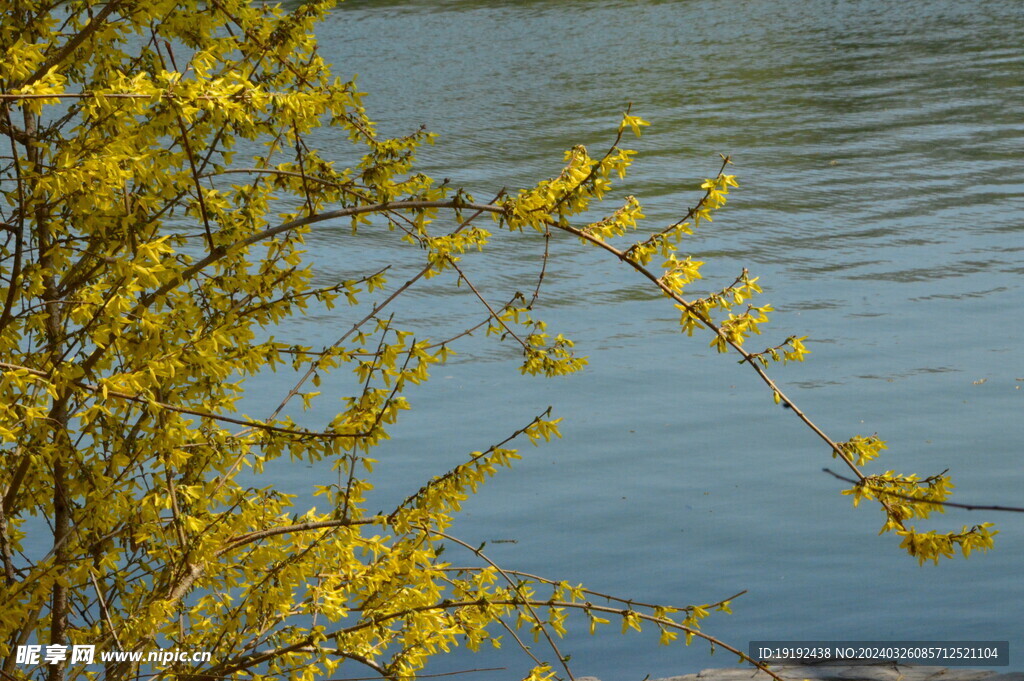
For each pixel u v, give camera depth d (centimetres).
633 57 3953
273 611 454
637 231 1942
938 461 1061
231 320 433
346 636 433
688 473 1049
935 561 362
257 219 482
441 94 3322
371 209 409
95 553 448
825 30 4462
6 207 1033
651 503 991
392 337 1449
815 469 1051
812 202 2139
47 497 451
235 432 479
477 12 5234
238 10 447
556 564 892
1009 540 915
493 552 909
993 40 4038
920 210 2062
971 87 3253
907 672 712
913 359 1339
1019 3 4959
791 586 857
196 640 459
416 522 437
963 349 1368
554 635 802
